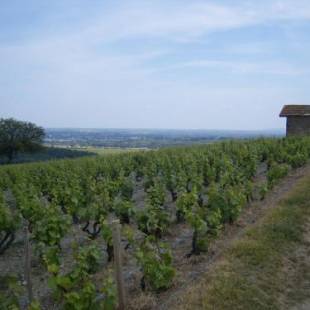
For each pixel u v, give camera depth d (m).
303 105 38.59
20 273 8.86
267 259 8.59
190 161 19.94
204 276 7.71
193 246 8.93
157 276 7.02
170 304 6.78
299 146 23.84
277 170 15.70
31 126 74.44
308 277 8.11
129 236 8.80
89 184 15.79
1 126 71.81
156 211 10.25
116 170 21.20
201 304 6.70
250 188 13.33
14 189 16.69
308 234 10.35
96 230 11.78
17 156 73.81
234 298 6.96
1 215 9.93
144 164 23.27
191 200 11.39
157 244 9.15
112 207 12.06
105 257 9.38
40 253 8.66
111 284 6.25
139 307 6.77
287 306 7.03
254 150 22.97
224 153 23.94
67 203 13.18
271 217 11.23
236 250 8.88
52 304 7.36
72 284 6.47
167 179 15.34
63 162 28.92
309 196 13.41
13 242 11.16
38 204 11.71
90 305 6.04
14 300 6.27
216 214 9.64
